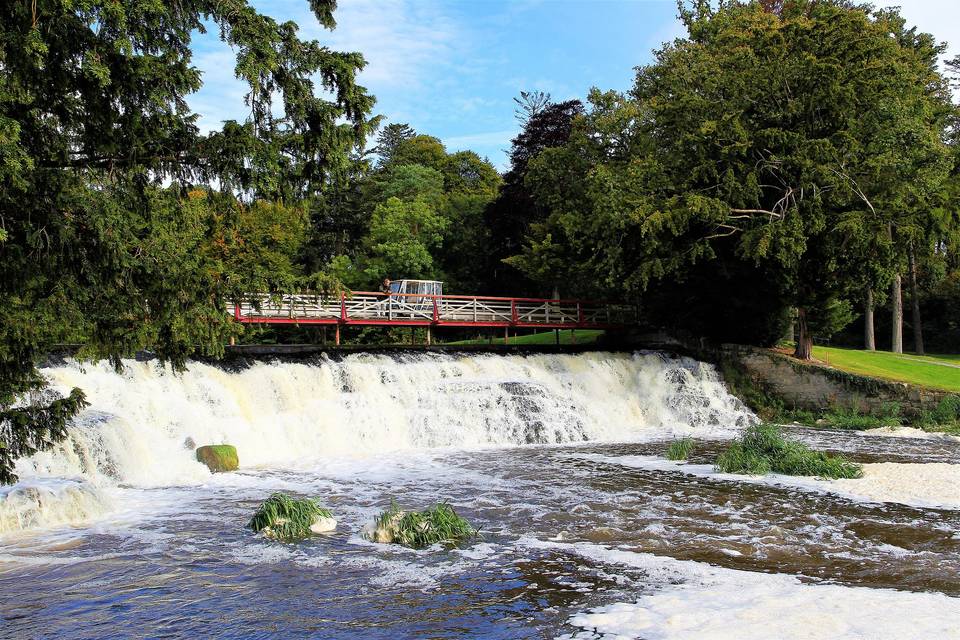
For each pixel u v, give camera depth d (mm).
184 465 20453
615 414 33125
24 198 10336
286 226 52594
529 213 55312
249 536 13930
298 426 24719
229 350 27125
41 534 14055
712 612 9688
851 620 9258
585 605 10188
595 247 38594
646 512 15969
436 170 77188
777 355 36438
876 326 63188
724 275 37156
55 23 10062
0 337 11516
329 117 12305
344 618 9883
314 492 18109
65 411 12125
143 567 12070
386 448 25891
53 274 11055
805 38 35156
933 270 35312
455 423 27453
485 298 37656
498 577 11516
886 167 33250
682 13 45531
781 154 34406
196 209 13359
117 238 10953
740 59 35750
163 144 11859
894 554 12703
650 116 41562
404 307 34562
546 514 15789
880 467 21297
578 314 40875
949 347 60562
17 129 9102
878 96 33438
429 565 12164
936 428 30234
